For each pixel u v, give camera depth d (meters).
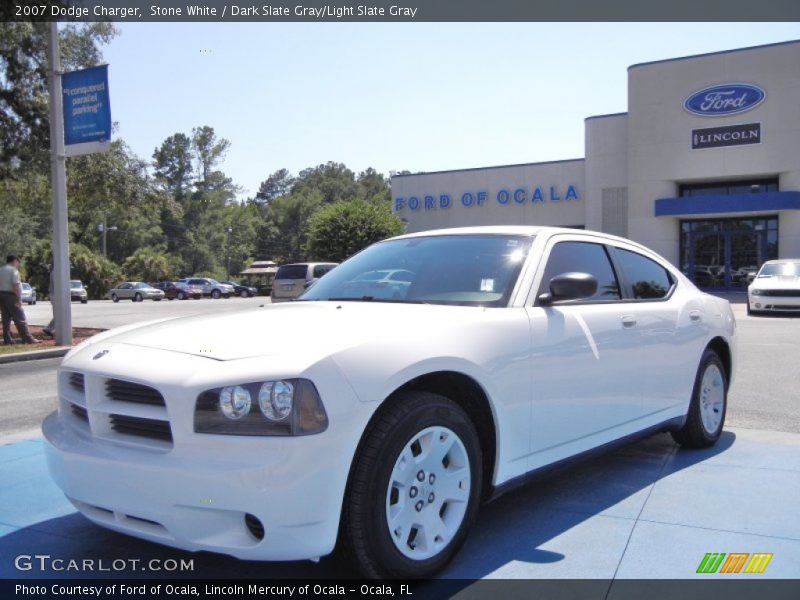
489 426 3.38
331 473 2.67
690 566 3.21
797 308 17.66
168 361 2.90
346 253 39.56
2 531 3.74
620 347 4.16
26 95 16.62
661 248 35.06
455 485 3.16
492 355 3.29
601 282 4.36
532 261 3.88
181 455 2.71
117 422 3.01
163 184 20.58
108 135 12.98
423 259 4.17
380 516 2.79
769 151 32.62
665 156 34.81
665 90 34.75
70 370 3.20
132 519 2.89
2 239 51.94
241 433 2.66
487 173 41.59
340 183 139.50
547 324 3.66
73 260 60.38
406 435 2.88
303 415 2.65
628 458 5.05
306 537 2.64
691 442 5.17
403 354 2.94
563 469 3.84
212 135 101.50
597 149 37.66
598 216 37.75
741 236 34.09
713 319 5.28
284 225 117.75
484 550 3.40
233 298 54.75
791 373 8.65
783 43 32.19
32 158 16.83
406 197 43.84
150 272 73.88
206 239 100.50
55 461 3.08
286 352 2.81
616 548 3.42
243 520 2.66
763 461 4.92
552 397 3.64
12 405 7.64
